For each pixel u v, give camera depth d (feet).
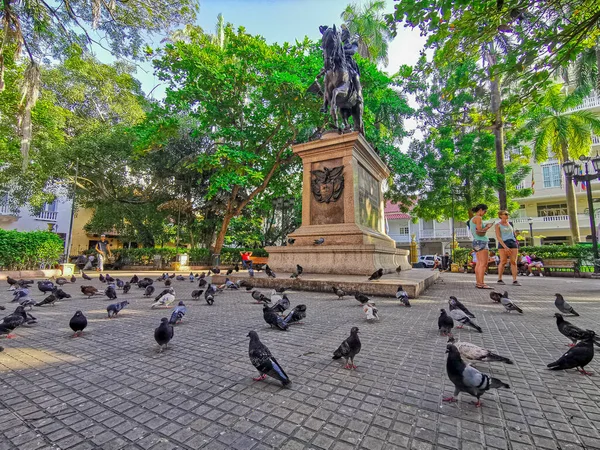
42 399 7.99
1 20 36.83
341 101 40.29
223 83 61.57
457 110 79.05
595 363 10.50
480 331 13.94
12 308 21.81
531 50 19.06
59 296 22.71
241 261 96.99
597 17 16.72
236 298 26.45
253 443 6.10
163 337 11.67
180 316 16.10
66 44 51.37
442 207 88.79
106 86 75.25
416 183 85.66
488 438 6.20
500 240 36.50
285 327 14.69
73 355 11.46
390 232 157.48
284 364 10.36
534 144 82.53
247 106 71.72
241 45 63.72
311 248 34.32
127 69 79.30
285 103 60.29
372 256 31.04
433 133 85.05
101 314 19.44
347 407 7.50
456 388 7.77
